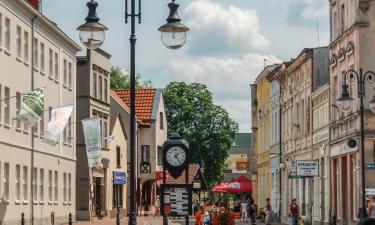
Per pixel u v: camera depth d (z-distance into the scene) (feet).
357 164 169.68
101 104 274.57
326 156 200.13
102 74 277.03
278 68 259.39
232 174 471.62
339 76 185.78
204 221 149.07
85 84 261.65
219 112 396.57
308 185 221.87
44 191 216.74
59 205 233.14
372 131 166.40
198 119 393.09
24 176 198.49
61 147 236.43
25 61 199.11
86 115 260.62
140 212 322.34
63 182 238.68
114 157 289.94
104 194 277.44
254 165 342.64
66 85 240.94
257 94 321.11
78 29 75.87
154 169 330.13
